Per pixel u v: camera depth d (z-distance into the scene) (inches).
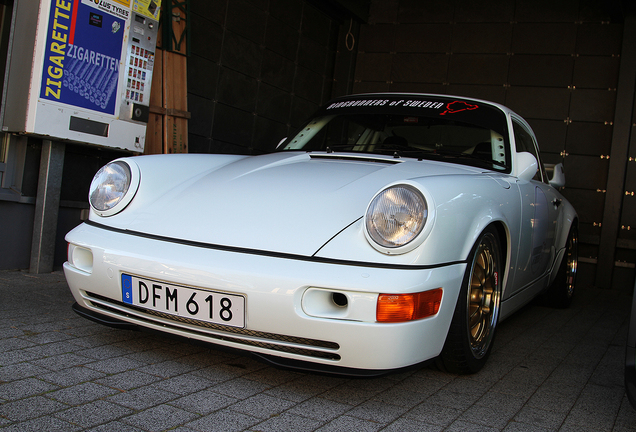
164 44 147.4
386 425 54.7
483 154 93.4
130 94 127.3
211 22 171.3
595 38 210.1
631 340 56.9
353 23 239.5
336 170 75.9
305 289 55.4
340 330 54.9
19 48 111.7
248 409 55.7
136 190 71.8
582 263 208.2
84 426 48.5
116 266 63.6
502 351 90.4
